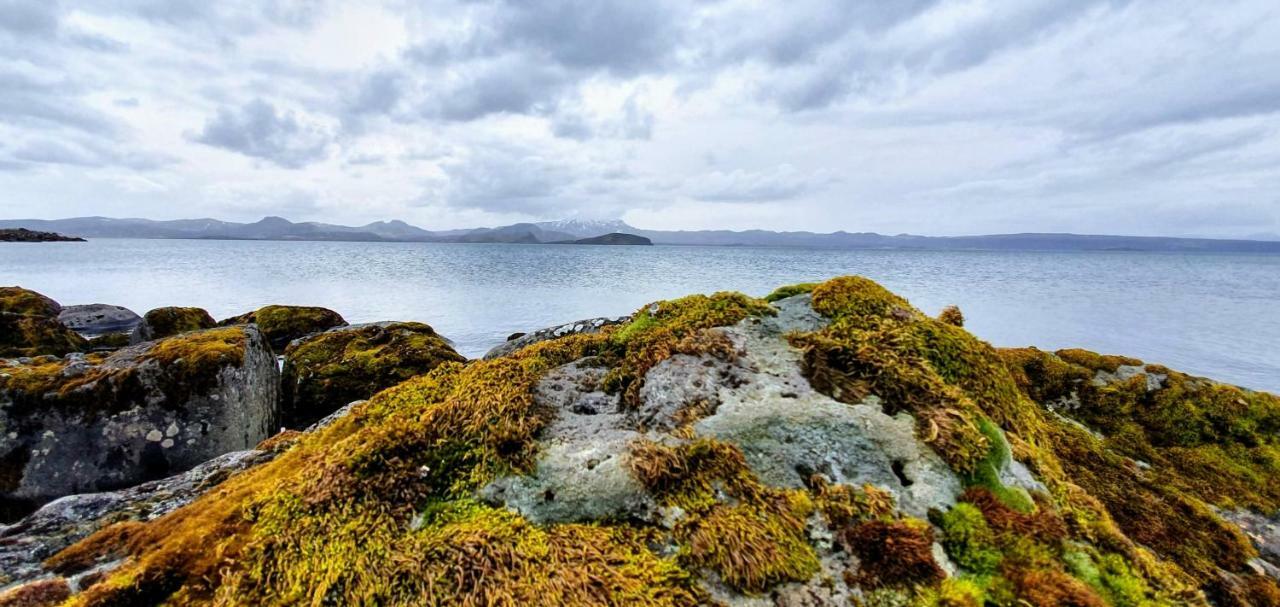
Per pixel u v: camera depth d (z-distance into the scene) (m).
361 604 3.30
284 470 4.70
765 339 5.48
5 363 11.05
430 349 15.48
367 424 5.18
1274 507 5.93
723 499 3.81
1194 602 3.57
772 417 4.40
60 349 17.81
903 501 3.81
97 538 4.20
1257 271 109.50
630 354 5.49
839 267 91.88
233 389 10.12
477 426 4.37
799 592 3.37
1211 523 5.34
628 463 4.01
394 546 3.58
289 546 3.58
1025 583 3.39
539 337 10.61
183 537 3.83
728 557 3.48
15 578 3.93
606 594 3.29
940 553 3.54
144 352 10.02
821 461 4.09
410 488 3.97
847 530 3.65
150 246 189.50
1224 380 21.36
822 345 5.20
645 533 3.67
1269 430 6.88
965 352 5.24
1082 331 31.55
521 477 4.04
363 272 69.06
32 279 56.19
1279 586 4.70
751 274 69.69
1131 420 7.39
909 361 4.96
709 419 4.44
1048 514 3.90
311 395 14.23
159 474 9.31
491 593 3.29
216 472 5.78
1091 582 3.53
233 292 46.03
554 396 5.03
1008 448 4.38
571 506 3.85
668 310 6.12
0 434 8.60
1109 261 166.12
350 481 3.95
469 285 53.22
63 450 8.82
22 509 8.61
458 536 3.60
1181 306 43.00
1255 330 31.92
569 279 60.69
